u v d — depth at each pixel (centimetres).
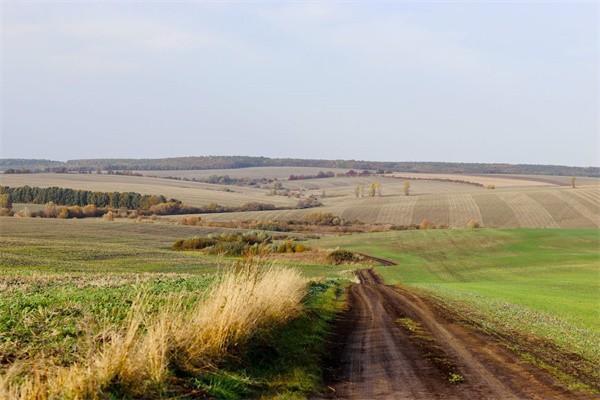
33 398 795
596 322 2445
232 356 1145
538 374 1252
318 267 7625
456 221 13300
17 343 1127
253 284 1454
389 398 1045
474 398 1048
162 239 9906
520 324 2172
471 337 1778
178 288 2334
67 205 14688
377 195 18425
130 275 3528
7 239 7875
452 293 3953
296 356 1313
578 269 8050
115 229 10662
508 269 8156
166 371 966
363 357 1427
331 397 1046
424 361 1384
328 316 2198
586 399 1047
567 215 12912
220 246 6631
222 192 18100
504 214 13350
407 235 11600
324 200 17038
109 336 1096
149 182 18575
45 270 4334
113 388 888
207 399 933
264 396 999
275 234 11725
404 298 3369
